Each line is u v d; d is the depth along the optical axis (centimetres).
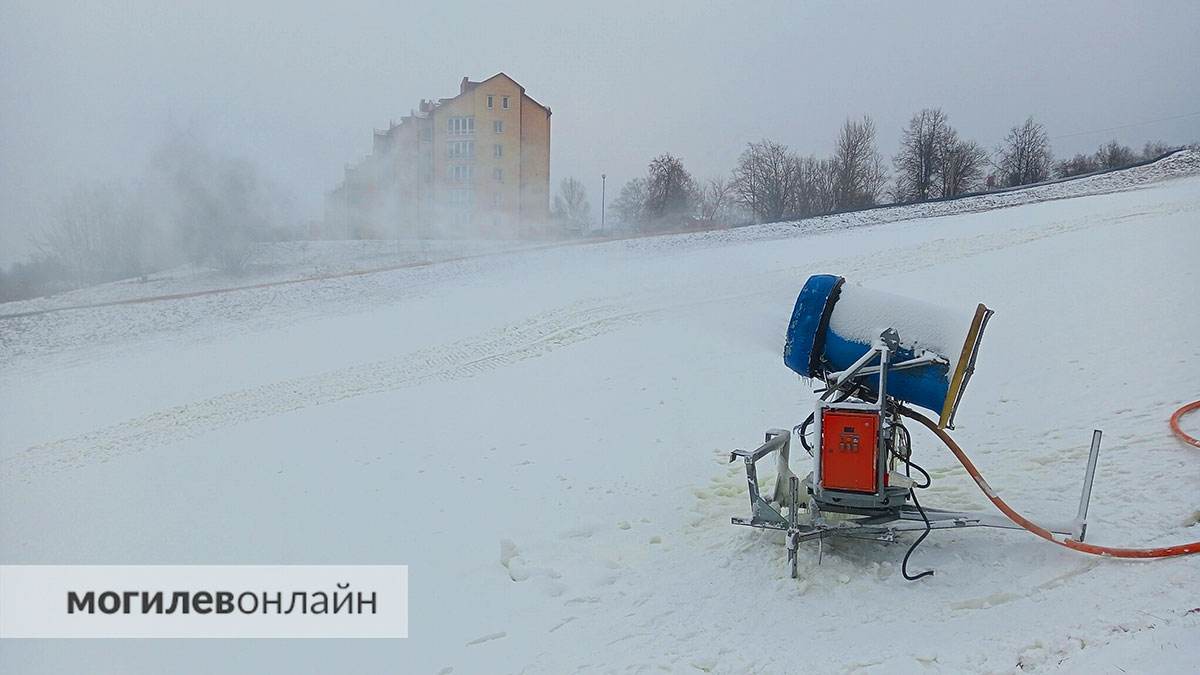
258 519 838
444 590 604
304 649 557
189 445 1261
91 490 1070
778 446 572
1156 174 3525
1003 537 548
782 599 509
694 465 802
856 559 542
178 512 910
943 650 430
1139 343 959
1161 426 688
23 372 2014
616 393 1151
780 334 1491
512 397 1228
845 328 542
